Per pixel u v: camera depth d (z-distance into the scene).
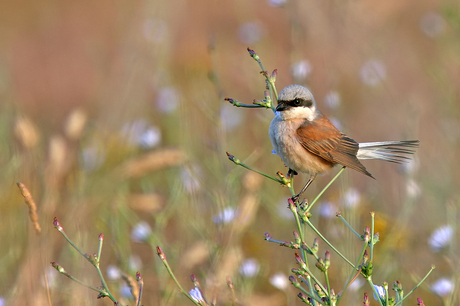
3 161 12.13
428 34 18.11
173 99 15.33
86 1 27.53
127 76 15.99
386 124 14.98
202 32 23.19
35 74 22.25
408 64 18.03
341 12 16.16
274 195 12.89
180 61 20.61
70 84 21.42
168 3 18.83
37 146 9.86
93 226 10.34
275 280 9.63
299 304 10.26
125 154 13.21
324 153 9.47
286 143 9.61
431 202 11.86
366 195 13.04
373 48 17.11
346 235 9.86
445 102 15.08
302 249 6.50
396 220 11.96
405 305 9.85
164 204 12.30
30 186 9.17
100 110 15.59
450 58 15.85
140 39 16.88
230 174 9.99
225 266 8.30
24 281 7.35
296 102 9.64
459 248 9.54
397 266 10.55
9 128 13.18
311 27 15.55
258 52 16.47
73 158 10.69
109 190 10.30
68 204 9.48
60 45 24.52
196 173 10.46
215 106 13.66
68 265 9.20
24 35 25.30
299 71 12.49
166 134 15.09
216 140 11.07
